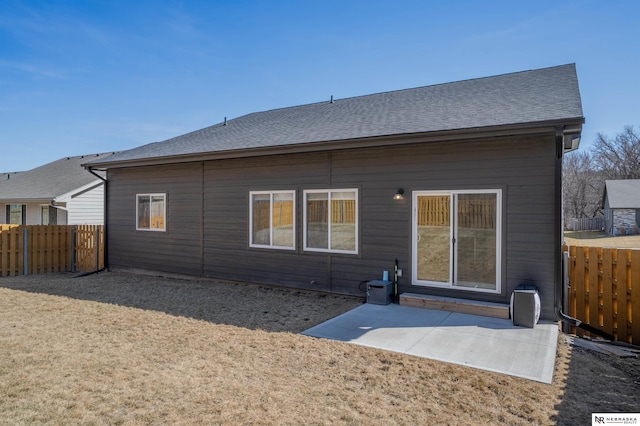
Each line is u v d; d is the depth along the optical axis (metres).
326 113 10.25
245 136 9.72
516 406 3.43
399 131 6.80
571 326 5.92
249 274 9.08
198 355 4.58
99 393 3.56
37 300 7.62
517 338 5.17
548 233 5.98
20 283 9.62
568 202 39.78
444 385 3.82
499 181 6.31
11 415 3.16
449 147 6.72
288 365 4.30
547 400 3.55
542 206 6.01
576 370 4.35
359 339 5.18
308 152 8.16
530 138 6.07
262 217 8.88
